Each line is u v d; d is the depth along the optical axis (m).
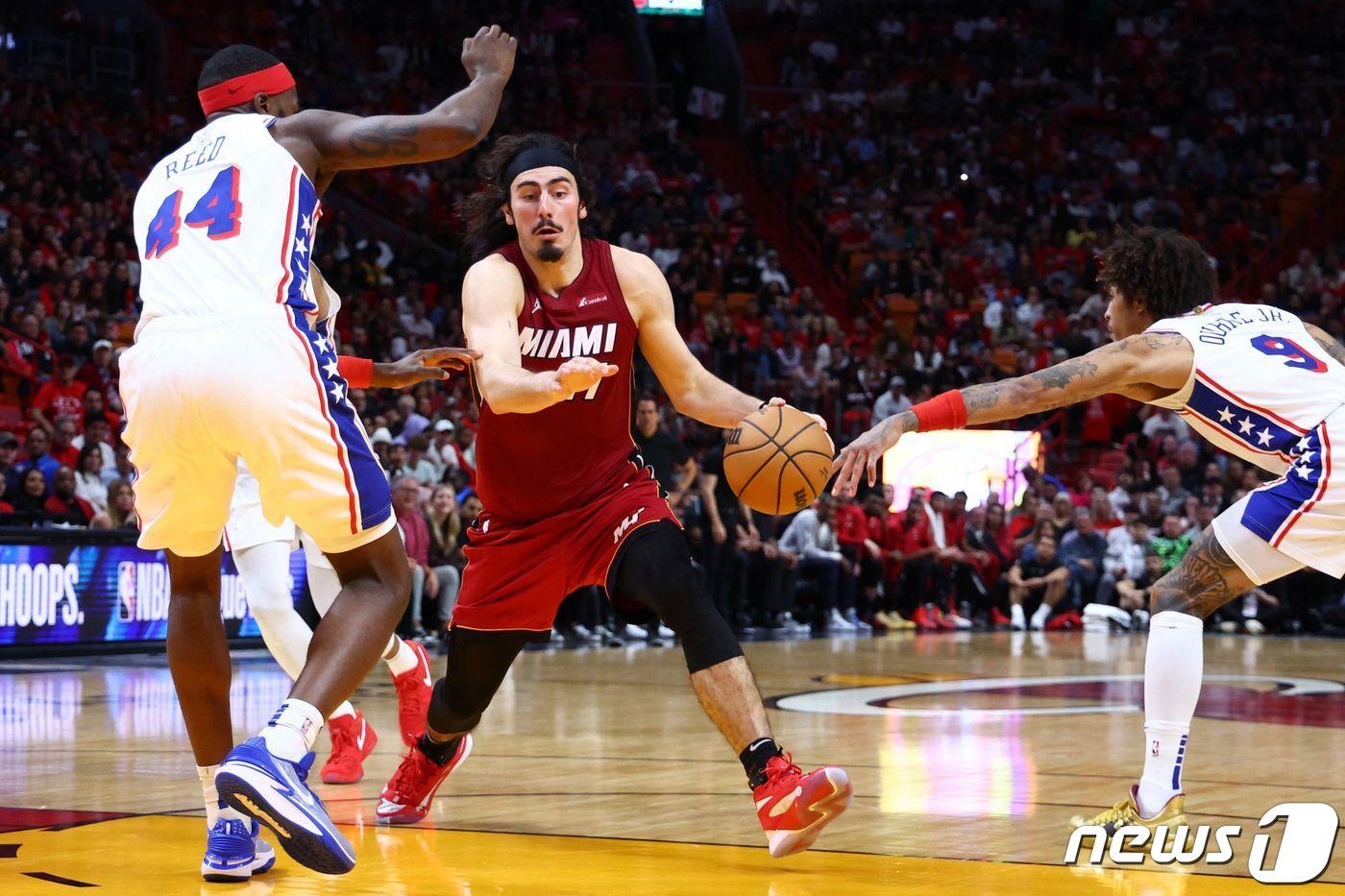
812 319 23.03
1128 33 32.69
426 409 17.50
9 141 20.53
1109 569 18.11
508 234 4.45
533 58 29.16
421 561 13.93
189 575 3.81
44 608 11.17
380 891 3.50
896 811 4.68
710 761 5.89
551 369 4.30
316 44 26.66
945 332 24.28
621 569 4.20
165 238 3.63
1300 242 27.34
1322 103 30.72
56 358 15.42
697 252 24.30
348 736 5.35
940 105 30.67
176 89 25.62
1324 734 7.00
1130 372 4.21
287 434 3.46
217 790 3.16
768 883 3.60
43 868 3.73
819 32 32.75
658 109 29.53
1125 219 27.61
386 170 24.62
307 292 3.67
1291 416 4.23
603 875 3.70
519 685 9.55
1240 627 17.78
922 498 18.16
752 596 16.84
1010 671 10.92
